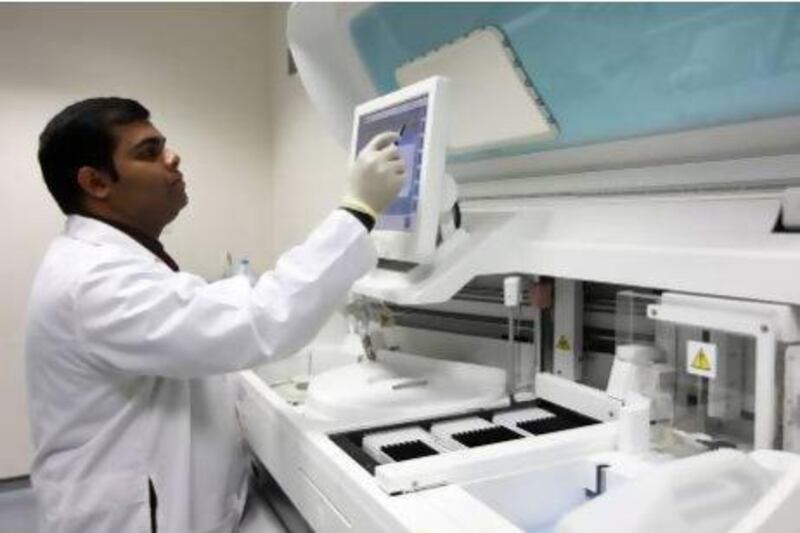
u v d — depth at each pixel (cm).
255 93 359
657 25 99
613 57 111
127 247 115
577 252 116
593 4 105
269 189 367
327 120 176
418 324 185
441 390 135
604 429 107
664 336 111
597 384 142
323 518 103
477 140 157
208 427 127
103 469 113
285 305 103
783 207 91
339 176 272
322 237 107
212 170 351
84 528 111
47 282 112
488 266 128
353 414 121
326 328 185
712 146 111
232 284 111
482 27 129
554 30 116
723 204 101
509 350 154
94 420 114
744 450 94
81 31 317
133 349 103
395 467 90
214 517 126
